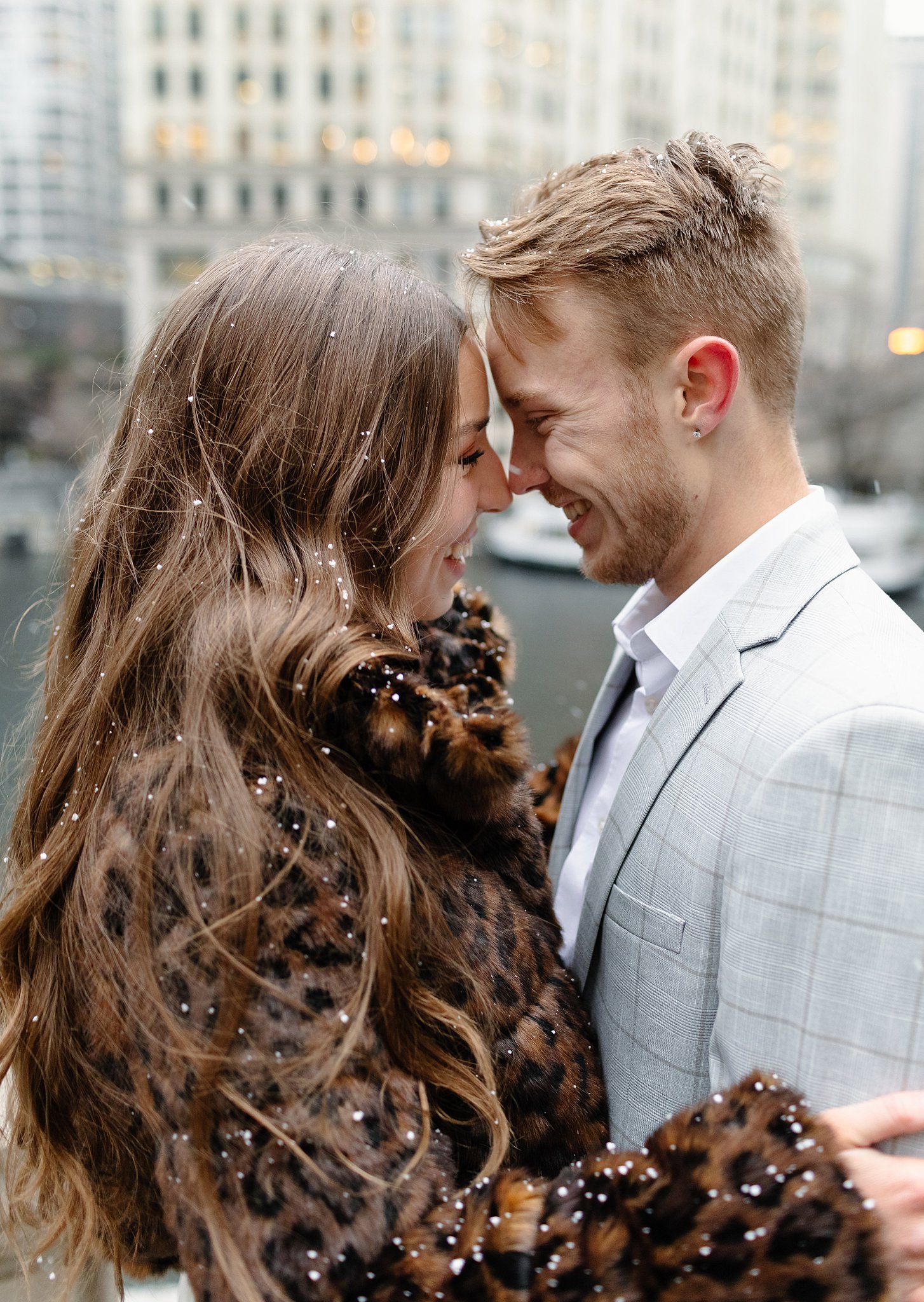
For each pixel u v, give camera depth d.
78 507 1.13
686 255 1.03
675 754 1.00
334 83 28.06
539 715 5.05
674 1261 0.71
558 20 28.42
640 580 1.18
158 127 28.38
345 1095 0.72
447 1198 0.74
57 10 27.56
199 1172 0.70
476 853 0.96
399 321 0.98
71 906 0.85
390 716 0.84
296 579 0.91
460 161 27.97
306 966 0.74
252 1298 0.66
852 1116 0.77
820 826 0.83
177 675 0.88
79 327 28.36
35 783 0.99
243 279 0.98
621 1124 1.02
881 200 29.11
